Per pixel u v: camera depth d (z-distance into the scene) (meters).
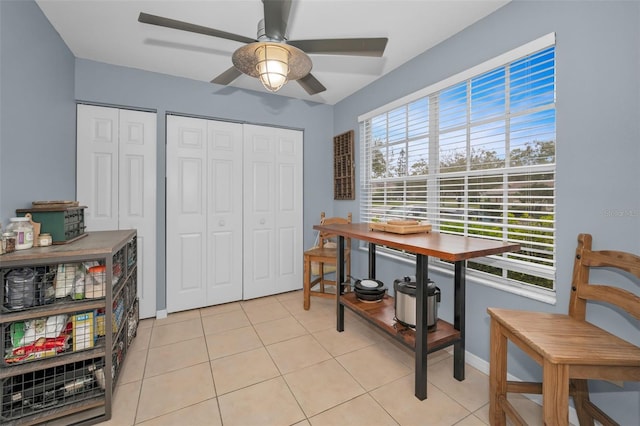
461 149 2.12
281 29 1.39
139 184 2.65
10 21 1.53
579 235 1.41
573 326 1.29
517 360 1.72
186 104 2.82
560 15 1.51
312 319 2.71
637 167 1.26
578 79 1.44
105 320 1.50
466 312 2.03
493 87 1.88
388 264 2.84
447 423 1.45
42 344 1.42
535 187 1.68
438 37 2.15
